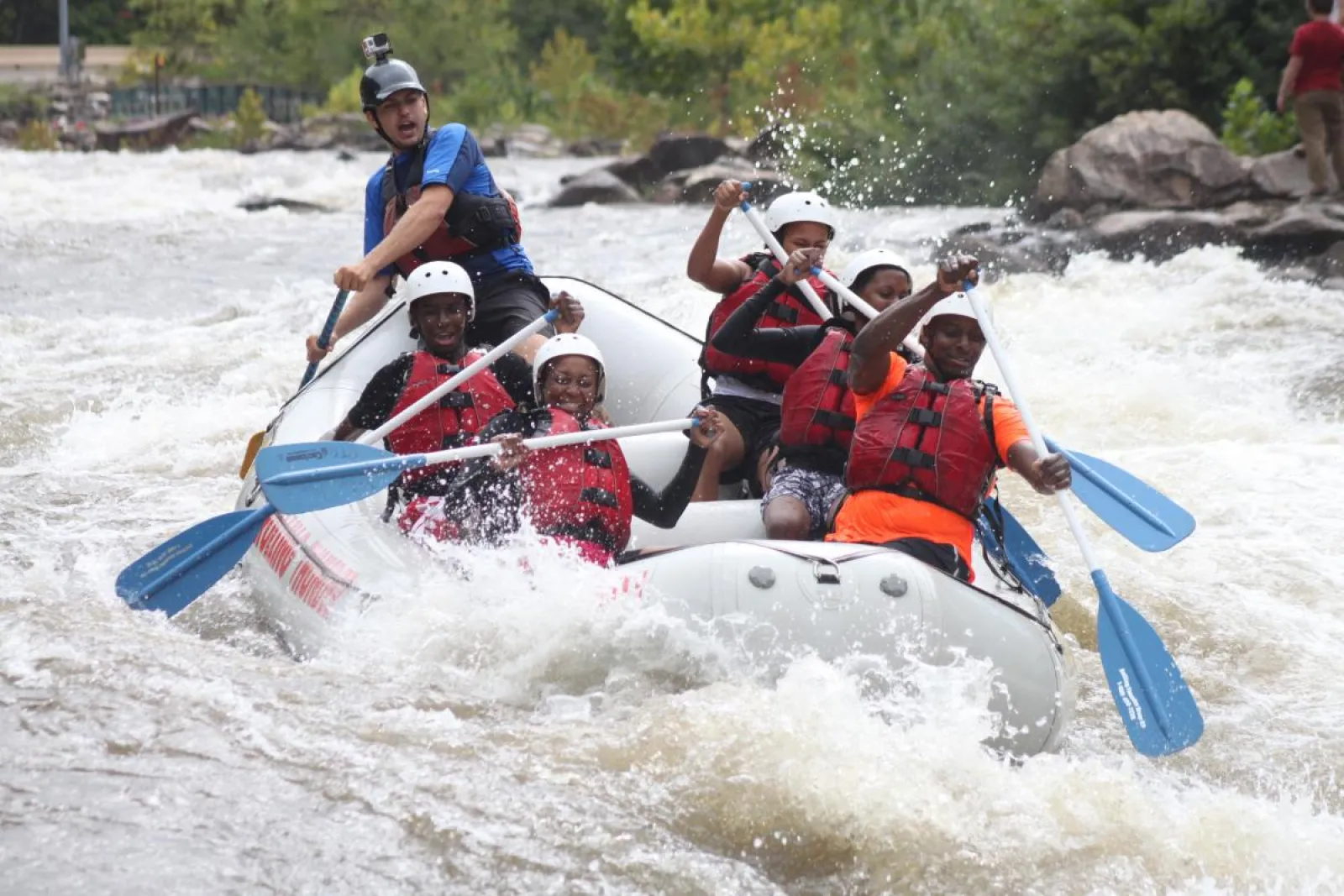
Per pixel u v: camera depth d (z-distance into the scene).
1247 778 15.64
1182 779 15.51
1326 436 28.59
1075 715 17.44
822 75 107.69
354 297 22.42
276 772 13.16
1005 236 52.19
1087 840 13.07
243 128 129.88
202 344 38.47
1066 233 51.62
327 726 14.12
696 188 77.00
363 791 12.91
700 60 122.12
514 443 16.25
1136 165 53.41
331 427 19.92
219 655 16.09
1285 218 47.12
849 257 50.62
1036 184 69.44
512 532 16.50
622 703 14.82
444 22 159.75
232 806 12.51
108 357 36.75
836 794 13.19
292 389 33.25
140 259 56.50
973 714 14.20
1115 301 41.28
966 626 14.72
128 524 23.16
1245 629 19.83
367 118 22.19
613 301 24.03
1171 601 20.72
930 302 15.45
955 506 15.95
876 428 16.16
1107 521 16.28
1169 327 38.41
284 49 176.38
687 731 13.91
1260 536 23.25
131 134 132.62
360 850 11.98
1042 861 12.72
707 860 12.31
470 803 12.82
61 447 28.42
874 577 14.71
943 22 74.88
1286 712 17.45
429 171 21.33
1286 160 52.09
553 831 12.49
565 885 11.75
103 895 11.05
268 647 17.20
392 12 162.62
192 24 189.62
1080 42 68.50
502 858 12.03
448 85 157.88
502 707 14.85
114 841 11.81
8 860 11.45
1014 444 15.67
